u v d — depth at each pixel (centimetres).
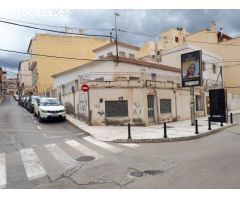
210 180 640
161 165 807
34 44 4369
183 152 999
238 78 3909
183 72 1917
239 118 2528
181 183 631
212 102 2053
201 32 4209
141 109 1914
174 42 4506
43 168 816
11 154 1014
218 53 4091
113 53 3127
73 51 4391
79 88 2058
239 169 719
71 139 1340
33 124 1844
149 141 1299
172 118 2267
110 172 750
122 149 1095
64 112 1980
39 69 4241
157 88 2095
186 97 2514
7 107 3578
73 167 819
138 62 2411
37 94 4228
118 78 2178
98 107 1853
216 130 1678
